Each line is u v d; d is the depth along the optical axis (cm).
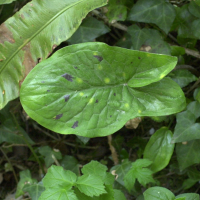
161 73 41
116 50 41
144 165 45
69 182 40
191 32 49
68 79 40
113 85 42
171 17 48
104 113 41
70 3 43
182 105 42
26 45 43
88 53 41
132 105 42
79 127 40
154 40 48
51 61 40
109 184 41
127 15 50
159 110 42
